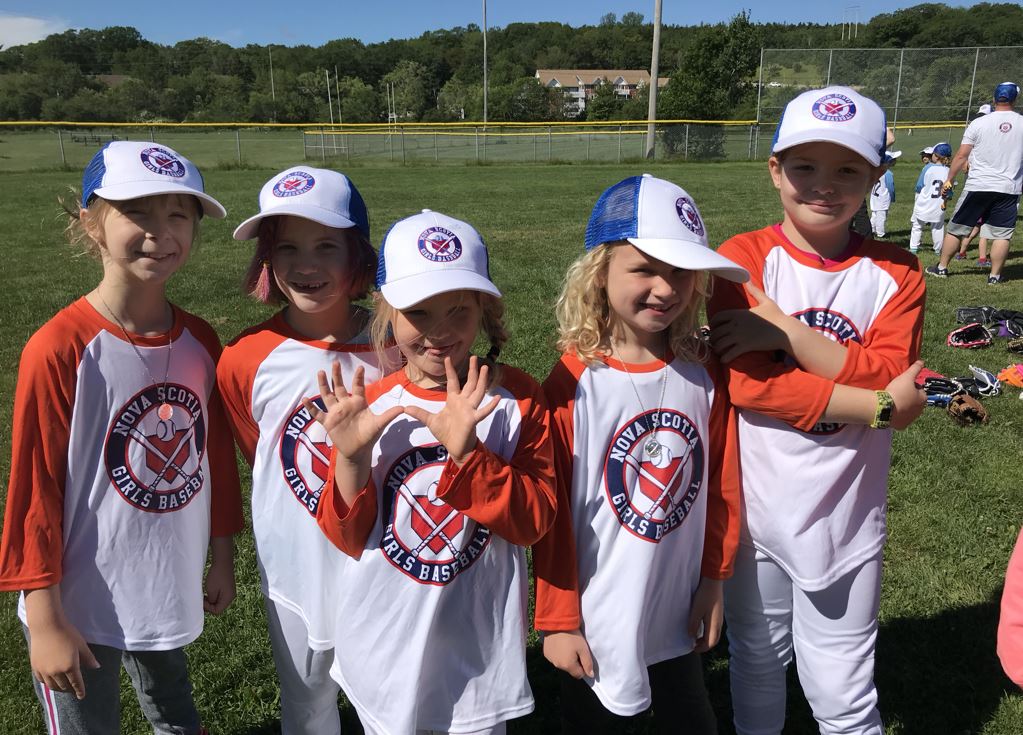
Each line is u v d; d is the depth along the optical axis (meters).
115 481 1.94
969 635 3.05
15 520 1.82
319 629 2.00
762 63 28.62
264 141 41.78
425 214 1.89
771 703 2.27
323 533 1.95
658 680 2.13
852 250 2.04
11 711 2.70
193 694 2.79
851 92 1.94
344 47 125.06
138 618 2.00
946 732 2.62
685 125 30.08
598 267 1.88
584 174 24.20
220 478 2.20
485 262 1.86
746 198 16.34
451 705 1.87
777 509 2.02
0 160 29.69
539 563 1.93
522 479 1.72
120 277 1.93
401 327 1.79
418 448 1.84
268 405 2.01
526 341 6.28
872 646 2.12
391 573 1.82
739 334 1.91
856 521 2.03
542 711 2.77
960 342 6.46
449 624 1.85
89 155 31.48
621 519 1.92
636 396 1.92
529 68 119.44
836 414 1.87
